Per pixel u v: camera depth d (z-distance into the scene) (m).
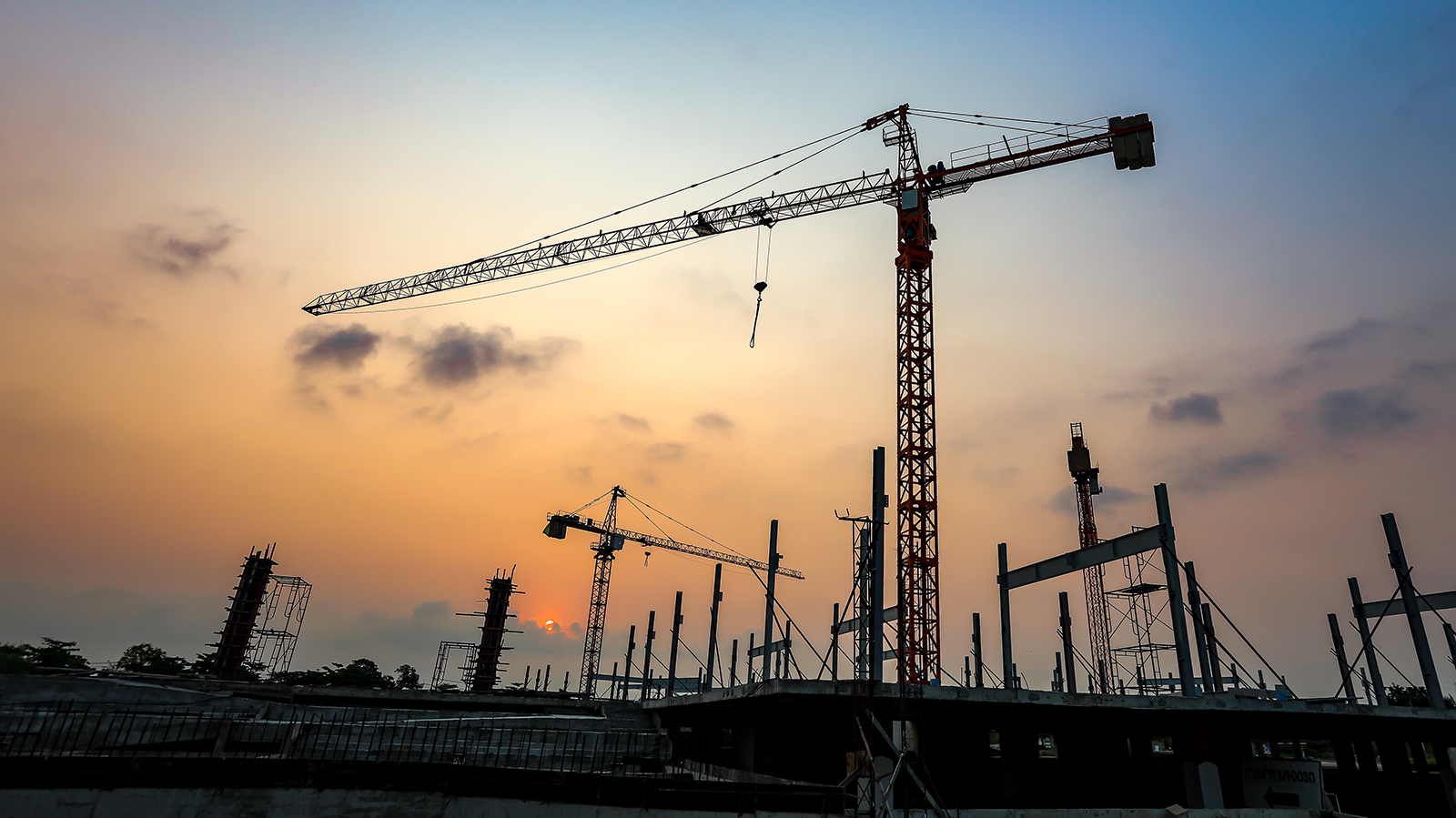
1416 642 46.72
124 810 26.36
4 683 39.09
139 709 41.09
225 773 27.70
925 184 78.69
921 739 34.00
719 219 88.19
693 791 29.83
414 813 28.80
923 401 67.44
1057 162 74.88
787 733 39.09
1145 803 40.34
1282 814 35.22
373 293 114.81
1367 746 51.81
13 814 25.31
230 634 90.56
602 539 165.25
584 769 44.22
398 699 58.28
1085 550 45.62
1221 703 35.25
